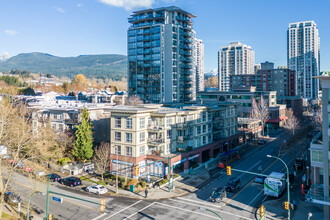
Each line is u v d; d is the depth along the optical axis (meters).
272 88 165.50
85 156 62.00
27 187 50.12
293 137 92.88
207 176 56.78
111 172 57.69
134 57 136.12
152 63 131.62
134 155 54.69
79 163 62.44
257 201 43.91
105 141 75.50
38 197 46.12
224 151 76.62
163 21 137.00
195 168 62.38
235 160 68.75
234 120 82.56
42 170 57.09
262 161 67.25
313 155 40.34
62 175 57.38
